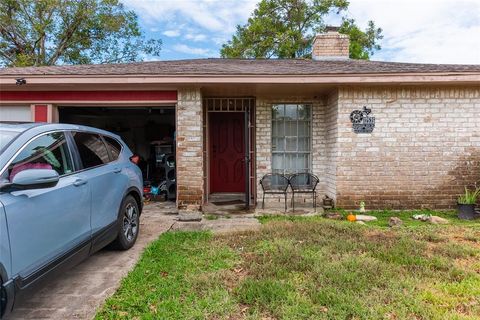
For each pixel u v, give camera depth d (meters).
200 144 7.03
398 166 7.02
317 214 6.73
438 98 6.98
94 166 3.76
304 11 21.92
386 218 6.29
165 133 12.27
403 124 7.00
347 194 7.05
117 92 7.01
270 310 2.76
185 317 2.66
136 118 12.41
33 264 2.56
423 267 3.61
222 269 3.65
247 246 4.41
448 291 3.07
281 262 3.72
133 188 4.66
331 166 7.48
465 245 4.41
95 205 3.56
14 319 2.71
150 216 6.66
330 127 7.58
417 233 5.00
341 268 3.50
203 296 3.01
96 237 3.57
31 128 3.01
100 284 3.39
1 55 19.33
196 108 6.99
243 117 8.95
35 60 19.22
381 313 2.67
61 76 6.50
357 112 6.99
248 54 22.30
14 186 2.43
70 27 20.33
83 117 11.14
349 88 6.99
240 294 2.99
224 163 9.00
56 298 3.08
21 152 2.71
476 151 6.98
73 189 3.16
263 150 8.06
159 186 9.05
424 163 7.01
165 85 6.84
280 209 7.35
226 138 8.98
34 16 19.30
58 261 2.87
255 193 8.03
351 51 21.11
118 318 2.70
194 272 3.57
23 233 2.45
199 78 6.59
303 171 8.19
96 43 21.73
